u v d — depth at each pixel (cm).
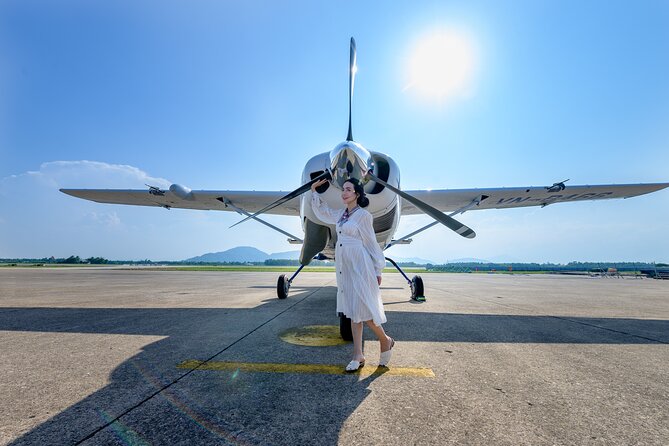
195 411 186
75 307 609
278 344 338
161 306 627
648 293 1069
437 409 191
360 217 271
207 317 500
